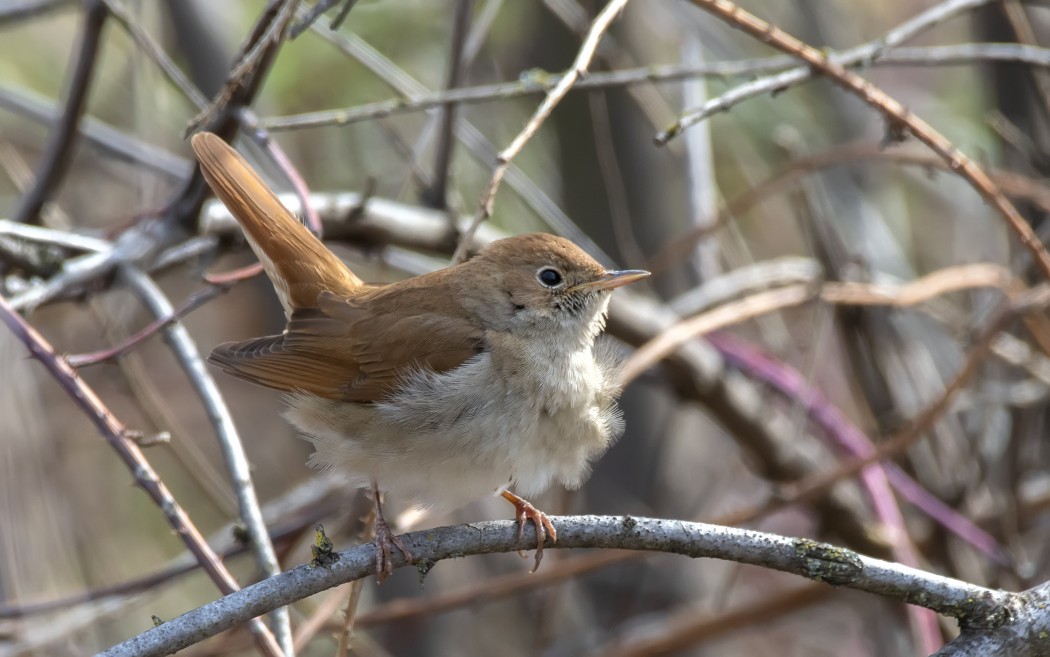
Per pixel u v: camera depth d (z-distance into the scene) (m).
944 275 10.91
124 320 11.39
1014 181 10.61
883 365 11.80
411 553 6.64
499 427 7.55
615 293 11.30
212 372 14.44
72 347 13.50
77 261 9.34
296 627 11.54
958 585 6.46
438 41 13.54
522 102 13.62
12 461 10.45
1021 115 12.17
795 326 14.27
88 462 13.32
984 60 9.49
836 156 10.21
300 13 10.17
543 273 8.00
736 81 13.52
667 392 12.43
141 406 11.09
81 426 13.32
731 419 11.77
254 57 6.82
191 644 5.99
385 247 10.70
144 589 9.62
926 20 8.67
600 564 10.06
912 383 11.95
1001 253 13.25
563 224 11.76
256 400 14.45
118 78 13.86
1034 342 11.40
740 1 14.27
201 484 10.80
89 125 11.47
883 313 11.96
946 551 11.36
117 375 11.40
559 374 7.76
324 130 13.83
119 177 13.73
